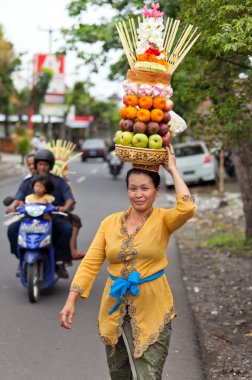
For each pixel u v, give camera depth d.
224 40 4.64
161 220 3.54
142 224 3.52
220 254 9.95
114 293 3.43
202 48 5.38
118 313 3.50
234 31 4.61
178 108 18.22
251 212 10.54
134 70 3.55
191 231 12.64
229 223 13.29
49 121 41.56
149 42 3.58
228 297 7.32
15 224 7.11
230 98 6.07
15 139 42.38
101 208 15.52
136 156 3.49
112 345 3.53
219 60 6.01
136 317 3.46
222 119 6.93
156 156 3.49
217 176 23.17
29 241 6.77
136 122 3.51
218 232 12.19
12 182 22.59
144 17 3.68
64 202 7.35
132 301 3.46
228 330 6.04
